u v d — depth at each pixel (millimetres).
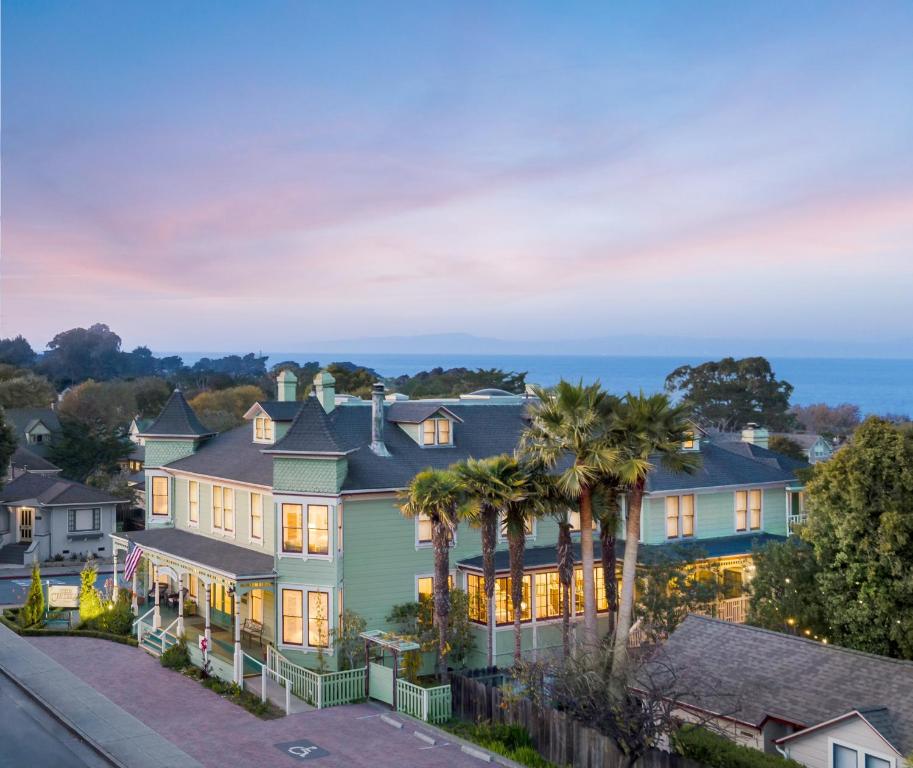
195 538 41719
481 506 31734
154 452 46312
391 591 36688
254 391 106438
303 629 35062
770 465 47062
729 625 29828
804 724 23672
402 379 155750
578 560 38625
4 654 36031
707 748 23484
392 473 37375
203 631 39562
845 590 30984
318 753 26047
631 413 28484
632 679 25234
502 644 36625
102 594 44656
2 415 63281
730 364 113188
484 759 25812
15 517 61938
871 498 30000
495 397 47375
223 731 27797
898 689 23844
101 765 24406
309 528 35219
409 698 29828
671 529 42500
